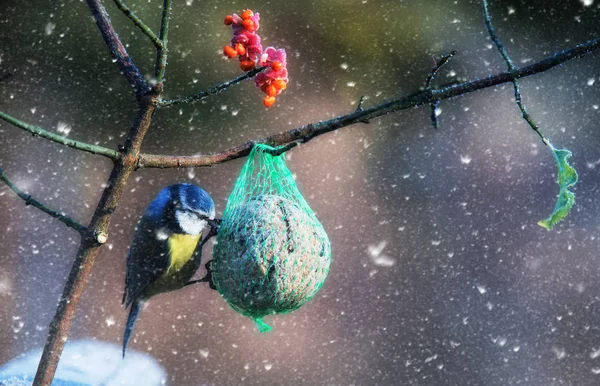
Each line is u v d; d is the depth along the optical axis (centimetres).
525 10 1410
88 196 1238
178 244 616
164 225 615
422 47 1377
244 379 972
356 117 464
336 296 1139
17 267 1112
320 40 1370
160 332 1038
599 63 1524
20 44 1268
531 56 1419
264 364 998
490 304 1131
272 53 432
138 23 431
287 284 521
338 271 1180
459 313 1116
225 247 532
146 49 1259
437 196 1323
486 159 1401
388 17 1377
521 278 1179
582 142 1440
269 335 1055
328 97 1370
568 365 1035
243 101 1325
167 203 620
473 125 1452
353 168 1359
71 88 1291
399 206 1299
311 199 1287
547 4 1414
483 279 1181
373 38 1370
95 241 455
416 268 1191
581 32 1429
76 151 1278
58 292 1088
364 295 1140
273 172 554
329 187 1314
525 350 1053
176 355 997
